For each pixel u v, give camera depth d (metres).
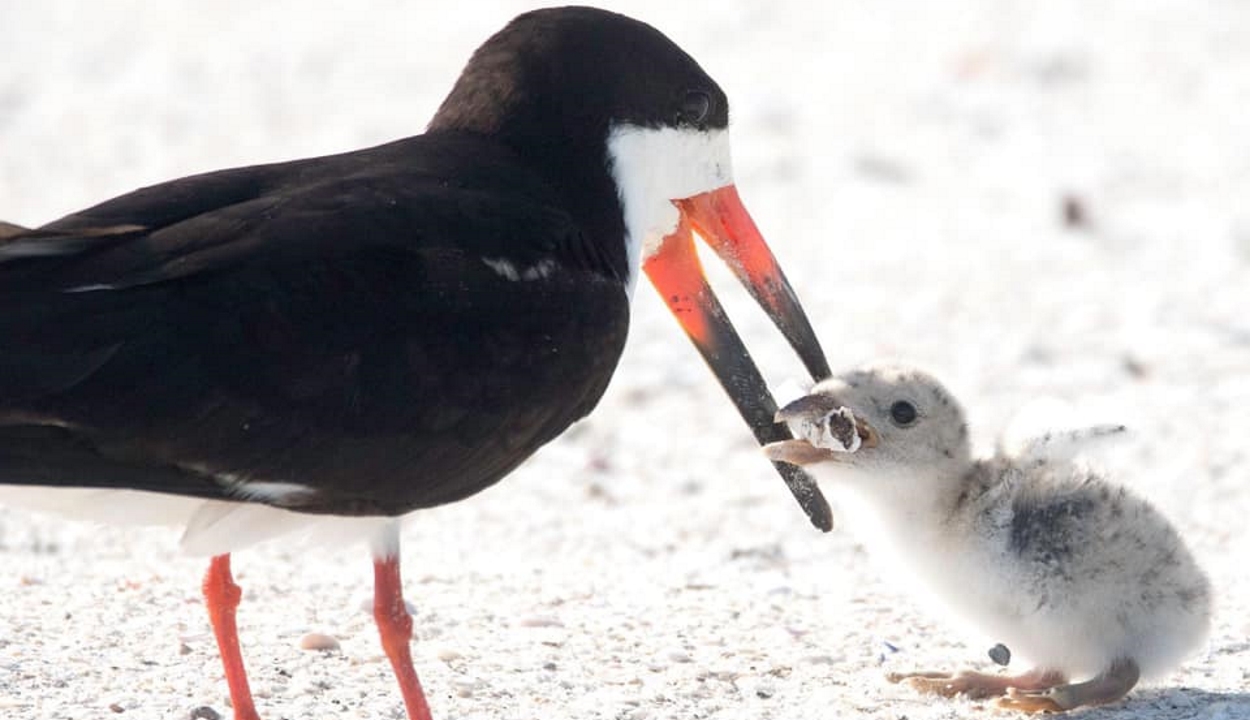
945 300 22.09
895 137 28.94
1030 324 21.17
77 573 14.13
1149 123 29.03
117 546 15.17
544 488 17.19
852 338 20.81
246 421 10.23
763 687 11.85
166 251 10.30
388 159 11.41
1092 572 11.49
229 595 11.21
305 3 38.34
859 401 11.86
